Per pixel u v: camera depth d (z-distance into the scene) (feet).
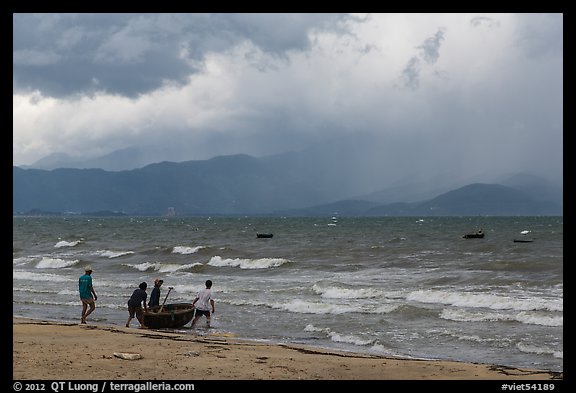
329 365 41.32
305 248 175.32
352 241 222.07
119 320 69.92
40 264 146.30
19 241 242.58
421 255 145.48
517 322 61.93
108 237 275.80
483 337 55.62
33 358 39.88
